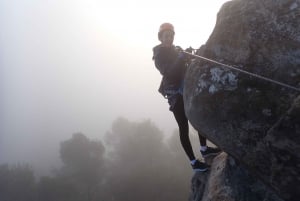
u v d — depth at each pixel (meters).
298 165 2.33
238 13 3.38
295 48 2.90
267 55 3.05
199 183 5.26
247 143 2.91
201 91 3.38
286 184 2.44
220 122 3.17
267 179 2.76
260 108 2.88
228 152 3.21
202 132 3.59
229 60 3.30
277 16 3.09
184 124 4.68
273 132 2.44
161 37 4.41
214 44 3.49
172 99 4.51
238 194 3.75
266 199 3.42
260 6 3.24
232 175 4.00
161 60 4.34
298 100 2.40
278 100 2.80
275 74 2.95
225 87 3.18
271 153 2.48
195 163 4.98
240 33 3.28
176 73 4.22
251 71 3.09
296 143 2.31
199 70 3.53
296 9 3.01
